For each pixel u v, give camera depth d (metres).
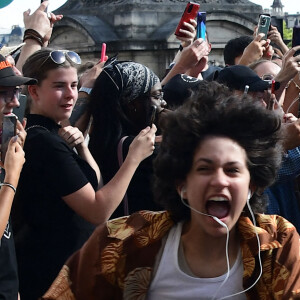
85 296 2.69
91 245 2.71
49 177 3.94
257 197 2.69
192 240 2.66
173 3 17.53
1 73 3.82
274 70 5.54
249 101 2.61
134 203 4.25
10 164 3.50
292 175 4.28
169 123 2.64
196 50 5.42
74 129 4.21
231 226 2.57
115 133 4.34
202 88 2.72
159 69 16.89
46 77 4.14
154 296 2.67
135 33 16.84
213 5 17.83
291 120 4.54
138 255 2.67
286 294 2.60
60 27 16.62
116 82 4.34
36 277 3.96
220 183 2.53
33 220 3.97
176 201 2.69
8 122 3.63
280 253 2.63
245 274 2.61
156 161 2.69
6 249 3.48
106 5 17.30
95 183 4.13
